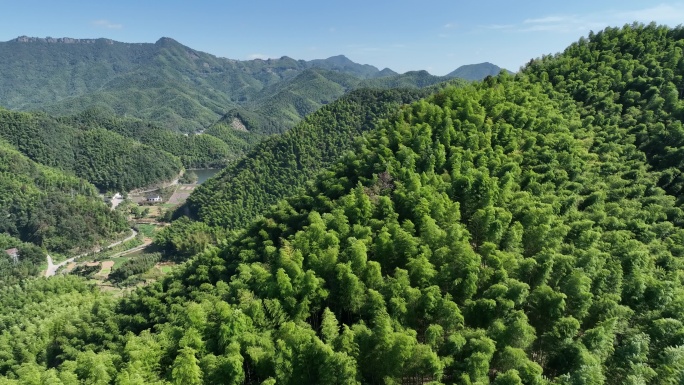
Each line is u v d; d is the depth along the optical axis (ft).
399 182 305.32
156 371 209.77
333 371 173.78
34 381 240.32
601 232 270.05
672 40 541.75
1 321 435.94
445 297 197.98
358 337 185.88
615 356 185.98
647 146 394.32
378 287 213.87
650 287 216.33
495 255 221.25
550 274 219.00
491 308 192.03
